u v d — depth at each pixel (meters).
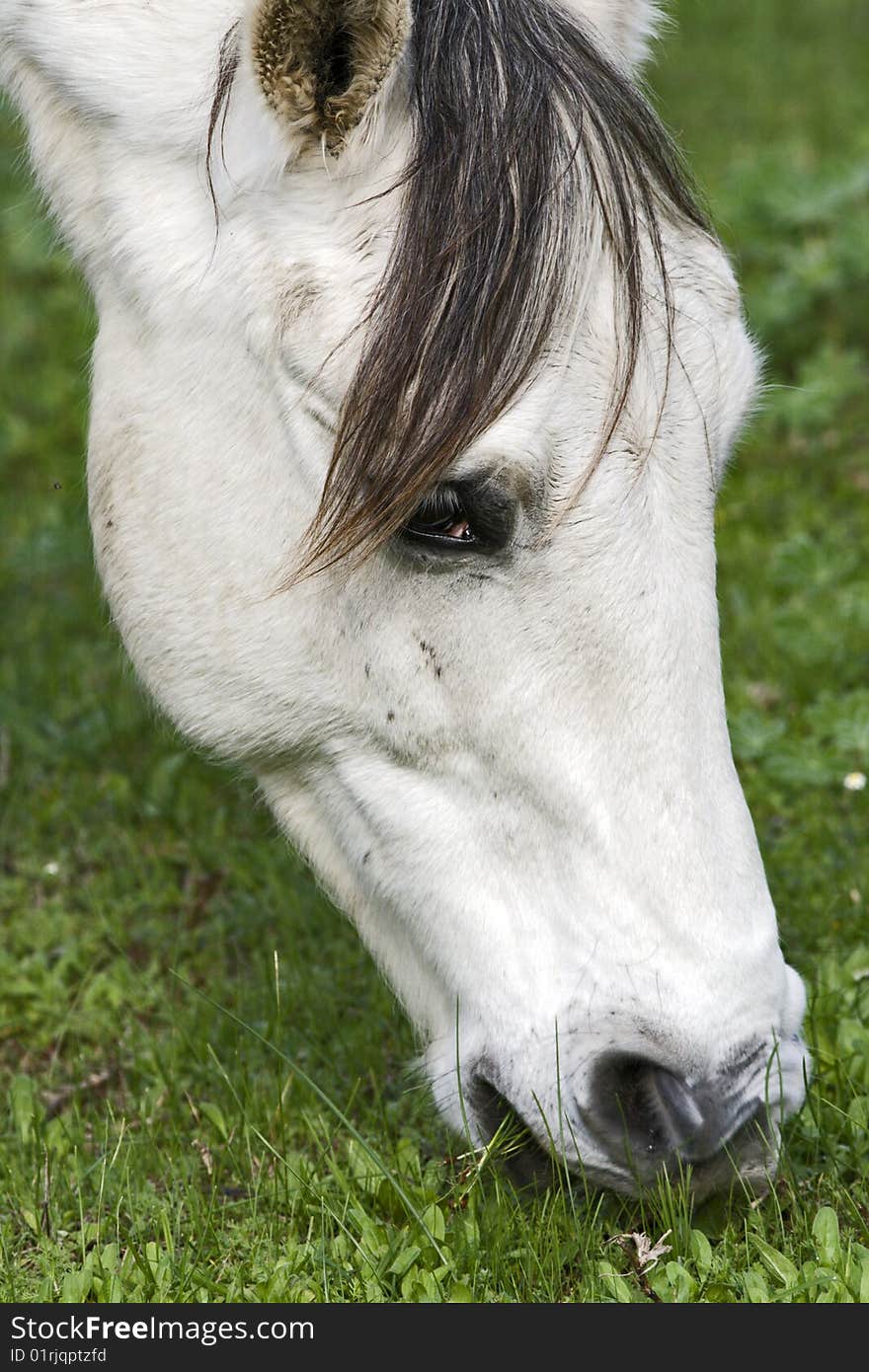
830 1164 3.97
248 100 3.39
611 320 3.23
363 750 3.71
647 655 3.27
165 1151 4.25
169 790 6.07
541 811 3.40
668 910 3.28
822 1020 4.44
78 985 5.07
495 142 3.19
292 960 5.00
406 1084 4.45
